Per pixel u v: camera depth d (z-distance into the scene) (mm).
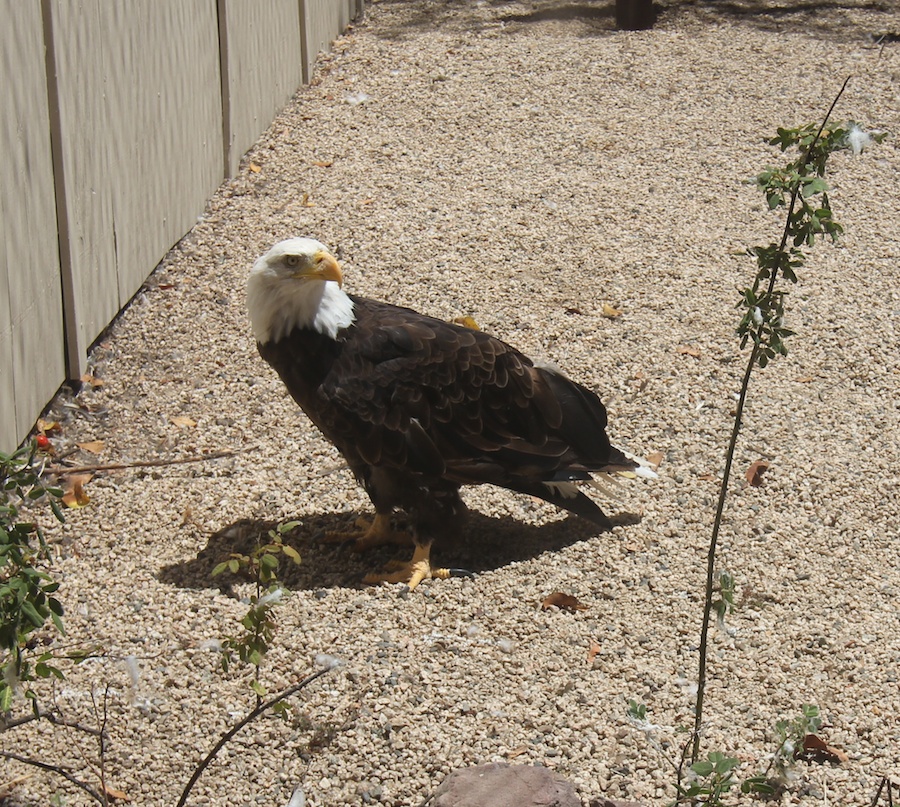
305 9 9859
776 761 3627
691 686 4500
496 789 3758
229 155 8398
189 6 7594
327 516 5605
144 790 4125
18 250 5711
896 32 10836
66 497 5676
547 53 10398
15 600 3072
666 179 8344
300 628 4812
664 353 6648
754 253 3443
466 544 5379
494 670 4582
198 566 5246
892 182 8344
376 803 4035
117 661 4664
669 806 3410
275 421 6227
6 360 5641
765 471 5770
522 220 7852
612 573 5137
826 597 5000
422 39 10898
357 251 7531
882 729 4289
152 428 6203
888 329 6871
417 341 5000
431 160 8625
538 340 6742
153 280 7332
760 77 9828
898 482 5699
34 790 4129
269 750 4242
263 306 4871
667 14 11414
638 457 5641
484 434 5109
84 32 6219
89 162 6375
